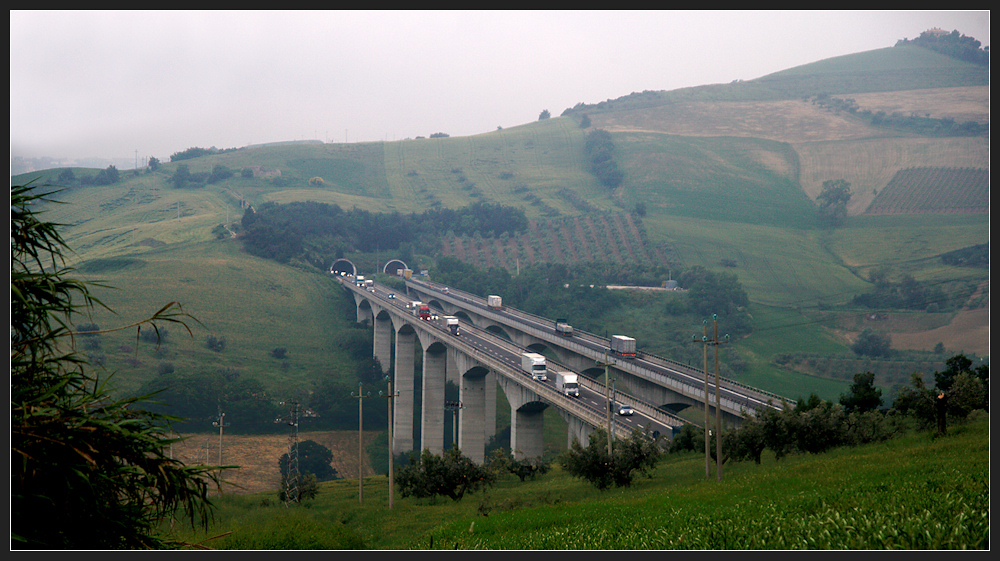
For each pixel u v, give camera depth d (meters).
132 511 15.85
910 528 15.07
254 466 114.00
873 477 28.42
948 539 14.25
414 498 64.38
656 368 98.50
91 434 14.43
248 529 33.69
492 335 145.38
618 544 20.31
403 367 153.62
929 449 37.06
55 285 15.20
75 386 15.66
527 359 99.69
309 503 64.94
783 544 16.08
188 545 16.67
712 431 66.69
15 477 13.79
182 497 15.66
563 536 24.05
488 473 63.44
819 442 52.72
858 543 15.00
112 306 171.25
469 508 54.06
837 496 23.27
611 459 53.53
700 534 18.95
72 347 15.73
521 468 75.94
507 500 51.03
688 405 86.44
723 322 178.12
